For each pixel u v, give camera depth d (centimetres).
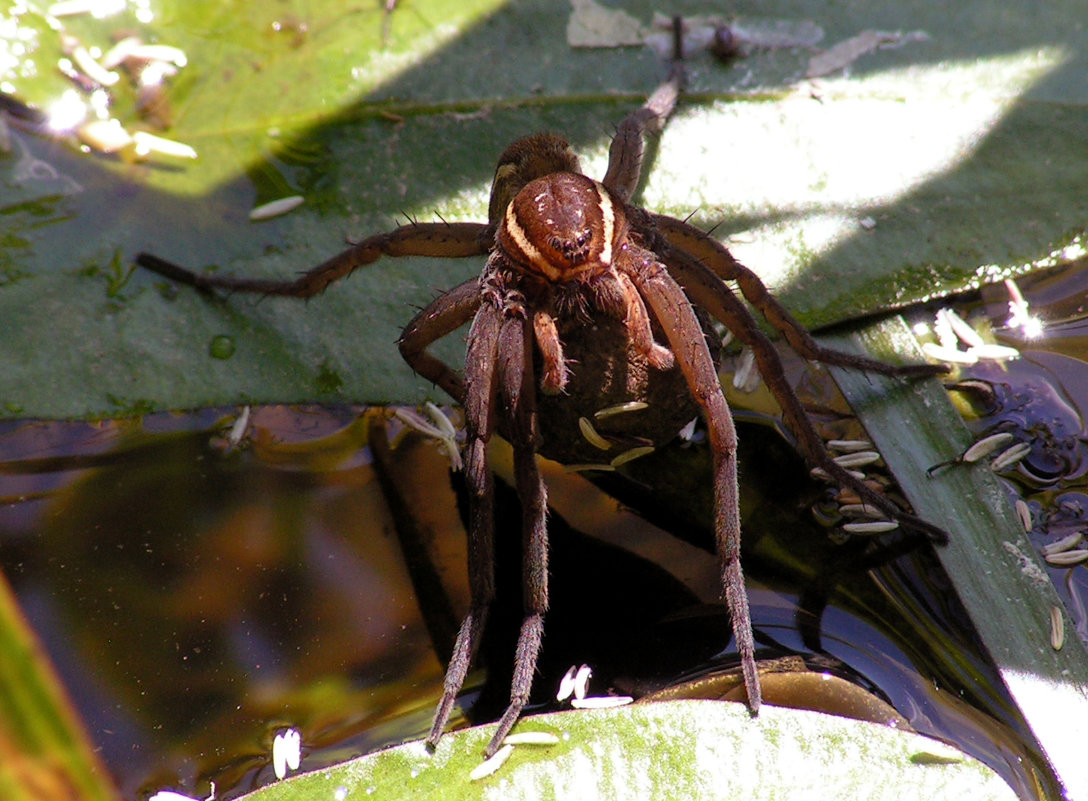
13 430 30
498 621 30
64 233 31
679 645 30
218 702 29
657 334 30
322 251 31
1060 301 31
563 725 29
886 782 29
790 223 31
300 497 30
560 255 30
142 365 31
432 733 29
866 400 31
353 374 31
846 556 30
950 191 31
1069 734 29
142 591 30
